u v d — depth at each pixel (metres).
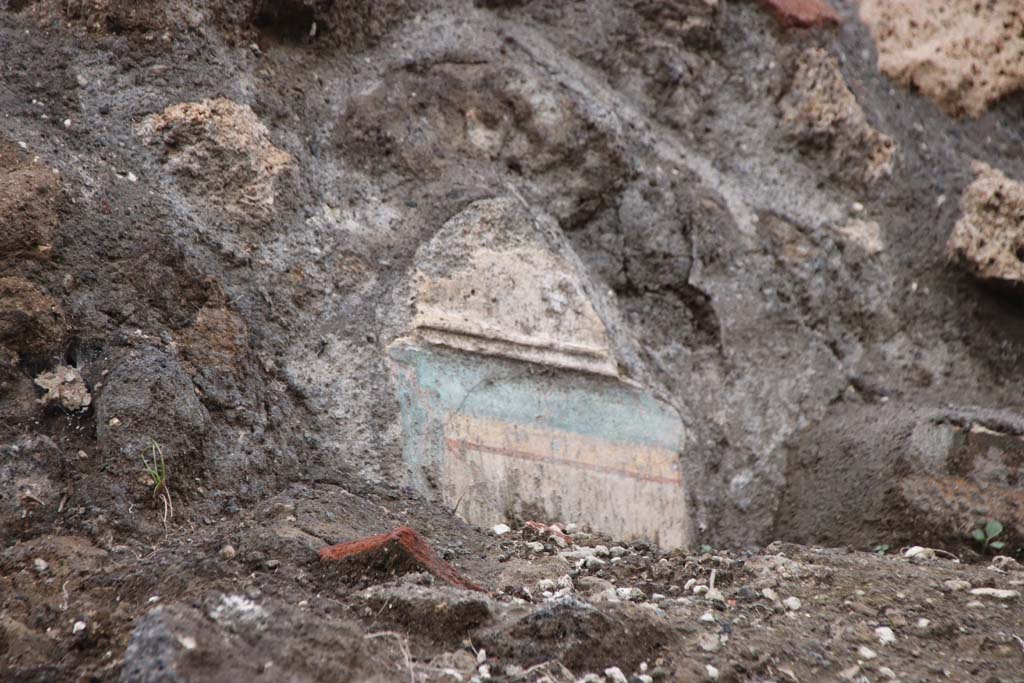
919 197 13.48
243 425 9.30
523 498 10.25
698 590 8.78
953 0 14.73
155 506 8.56
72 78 10.13
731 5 13.95
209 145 10.27
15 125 9.63
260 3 11.21
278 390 9.65
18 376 8.68
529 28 13.16
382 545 8.04
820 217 13.07
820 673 7.62
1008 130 14.46
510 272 10.98
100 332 9.07
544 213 11.74
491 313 10.70
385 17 12.18
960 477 10.94
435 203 11.01
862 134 13.48
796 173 13.36
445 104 11.85
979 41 14.62
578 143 12.13
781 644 7.83
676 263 12.19
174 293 9.50
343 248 10.45
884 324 12.78
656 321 12.08
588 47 13.19
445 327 10.35
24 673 6.82
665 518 10.97
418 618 7.48
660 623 7.69
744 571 9.13
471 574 8.68
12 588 7.52
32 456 8.39
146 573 7.64
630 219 12.20
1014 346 13.11
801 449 11.81
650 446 11.16
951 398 12.59
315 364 9.87
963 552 10.54
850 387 12.34
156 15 10.64
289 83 11.20
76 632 7.18
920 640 8.19
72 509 8.27
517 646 7.36
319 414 9.67
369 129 11.27
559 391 10.82
